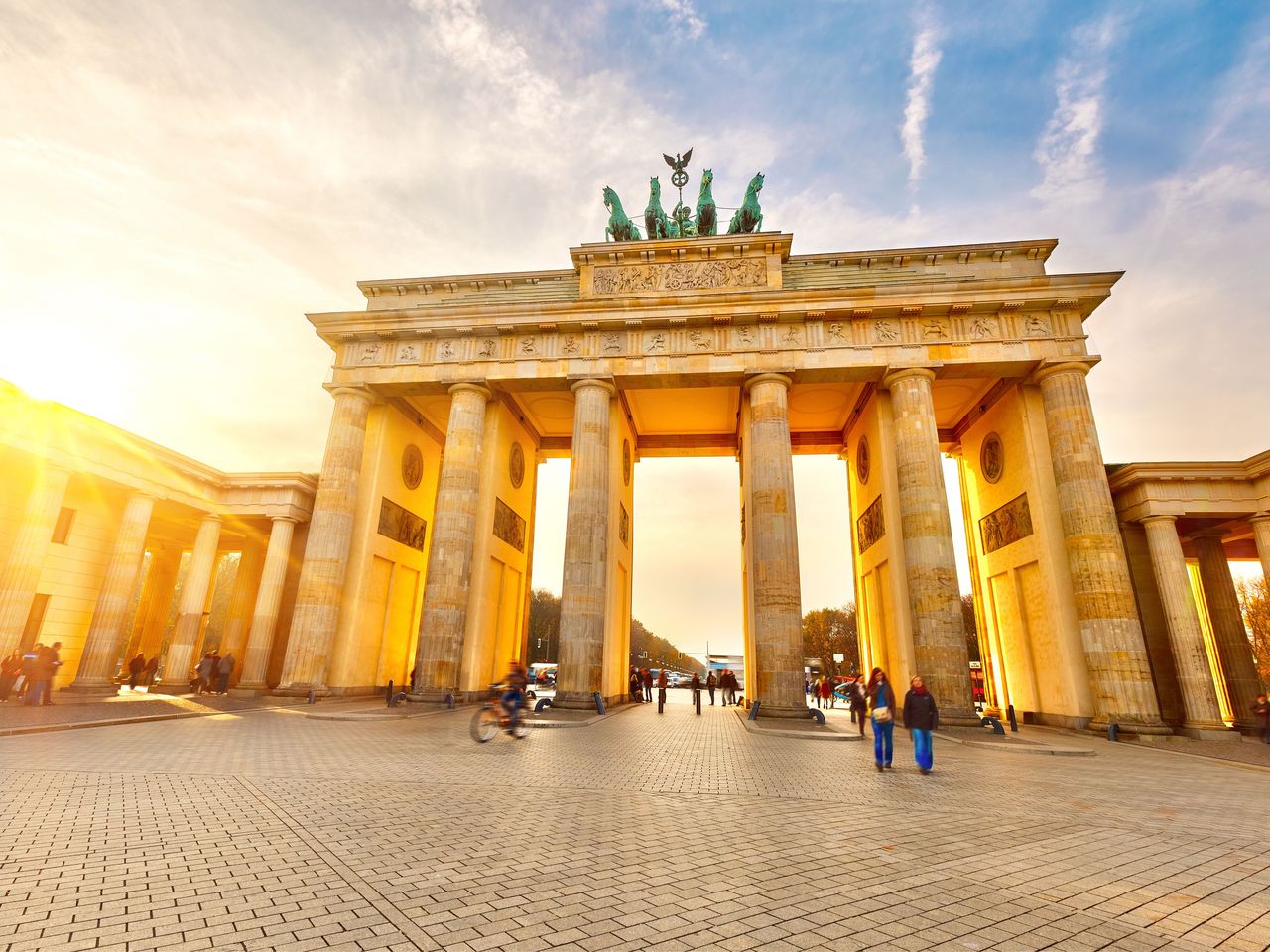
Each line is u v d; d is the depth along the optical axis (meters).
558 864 8.48
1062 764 20.53
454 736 23.05
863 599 47.66
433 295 45.19
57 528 39.09
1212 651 42.84
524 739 22.80
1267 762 22.64
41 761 15.30
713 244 41.59
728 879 8.04
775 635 34.22
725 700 52.09
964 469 49.00
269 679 44.25
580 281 43.28
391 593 44.88
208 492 45.00
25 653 36.69
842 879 8.16
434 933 6.19
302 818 10.69
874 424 42.09
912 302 38.03
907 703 17.80
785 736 25.81
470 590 40.81
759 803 12.70
